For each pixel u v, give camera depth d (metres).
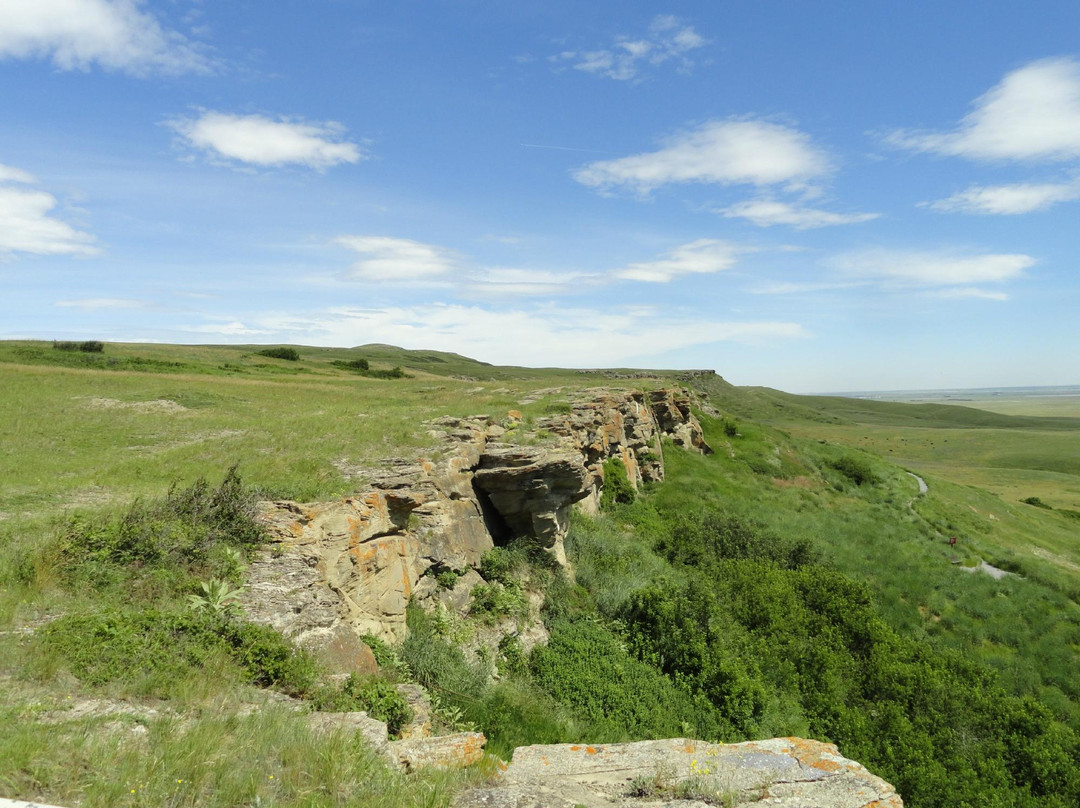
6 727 5.61
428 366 153.12
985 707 22.36
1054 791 19.52
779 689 21.17
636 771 7.35
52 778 4.94
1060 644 32.41
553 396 40.09
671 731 15.99
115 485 17.56
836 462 67.06
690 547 33.12
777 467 58.69
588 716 15.51
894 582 36.91
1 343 57.22
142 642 8.02
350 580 13.65
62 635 7.71
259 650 8.77
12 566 9.97
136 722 6.25
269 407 37.75
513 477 21.02
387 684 9.98
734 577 29.64
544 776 7.23
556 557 22.36
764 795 6.71
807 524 45.06
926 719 21.36
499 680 15.58
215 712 6.92
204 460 20.47
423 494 17.41
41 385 37.03
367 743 6.73
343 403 40.91
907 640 26.91
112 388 38.78
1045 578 42.59
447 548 17.86
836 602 27.81
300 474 17.80
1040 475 111.06
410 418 27.05
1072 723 26.02
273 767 5.89
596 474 33.47
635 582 24.91
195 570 11.08
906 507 57.22
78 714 6.23
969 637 32.56
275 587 11.18
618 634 20.78
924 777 18.38
